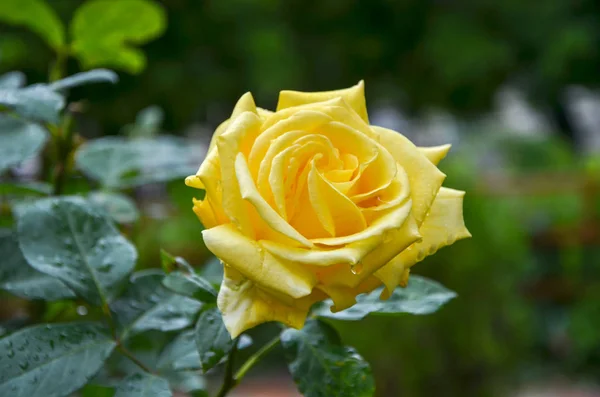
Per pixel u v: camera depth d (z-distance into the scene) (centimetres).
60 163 61
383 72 329
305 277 44
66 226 52
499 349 142
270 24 282
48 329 49
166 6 263
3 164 57
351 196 46
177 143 70
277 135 46
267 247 44
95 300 51
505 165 355
